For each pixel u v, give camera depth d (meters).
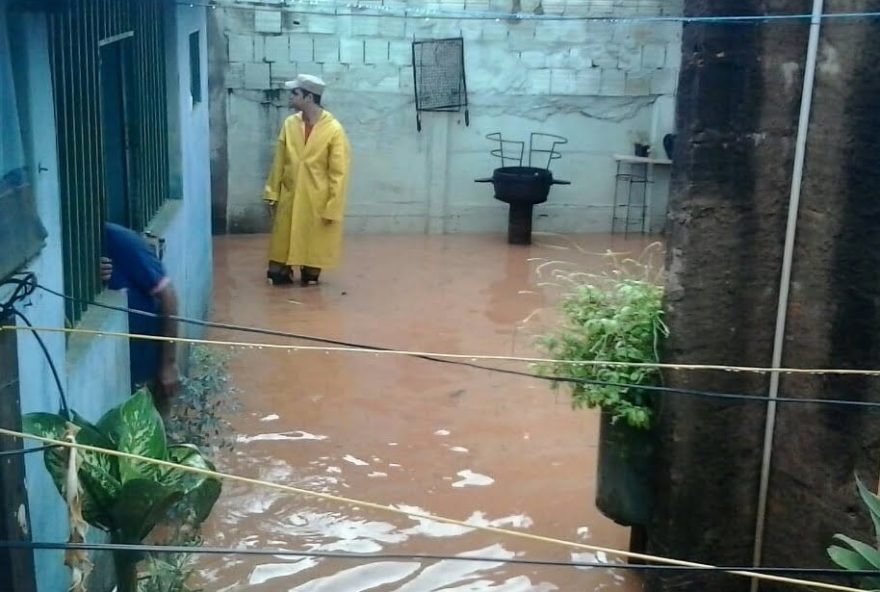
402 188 12.02
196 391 5.49
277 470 5.44
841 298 3.71
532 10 11.73
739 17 3.62
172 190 6.71
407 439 5.93
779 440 4.02
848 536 3.79
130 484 2.80
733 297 3.93
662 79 12.05
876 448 3.69
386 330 8.05
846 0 3.54
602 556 4.69
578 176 12.29
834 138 3.64
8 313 2.62
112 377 4.19
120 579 2.94
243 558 4.51
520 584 4.43
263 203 11.68
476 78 11.85
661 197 12.34
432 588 4.35
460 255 10.95
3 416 2.56
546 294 9.28
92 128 4.29
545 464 5.66
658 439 4.20
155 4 6.11
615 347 4.22
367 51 11.55
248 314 8.44
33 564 2.74
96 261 4.35
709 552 4.16
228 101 11.38
